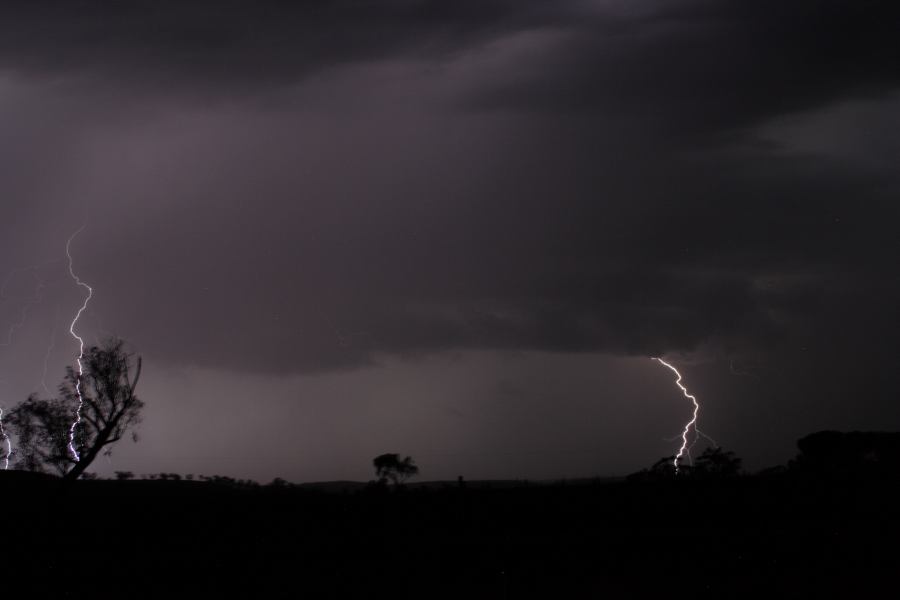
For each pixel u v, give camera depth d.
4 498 26.59
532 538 19.45
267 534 21.50
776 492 22.47
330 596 15.42
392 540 20.19
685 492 23.72
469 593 15.24
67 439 29.64
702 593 14.21
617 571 16.00
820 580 14.41
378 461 39.50
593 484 27.64
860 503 20.20
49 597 15.95
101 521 23.41
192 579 16.97
